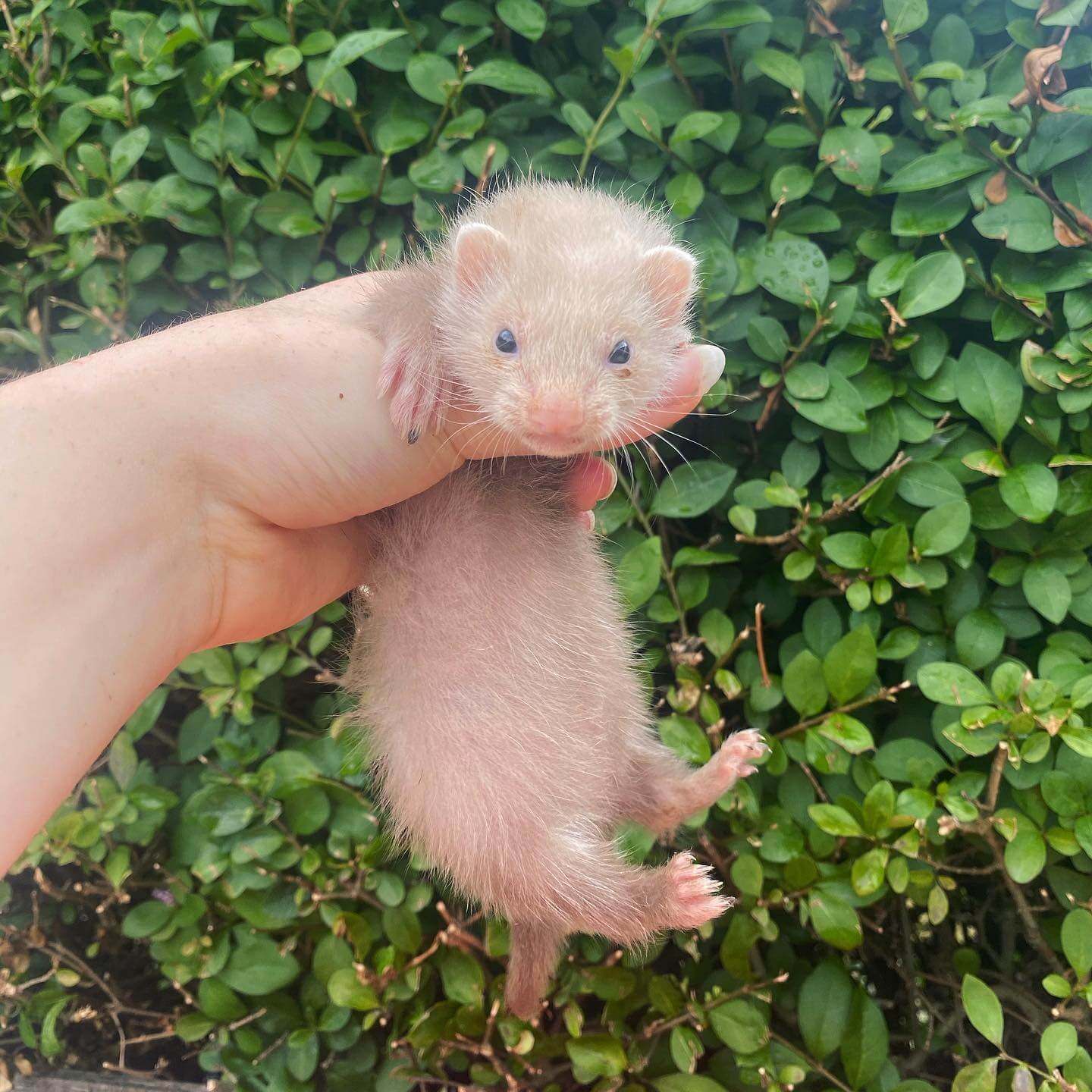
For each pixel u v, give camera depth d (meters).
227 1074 0.24
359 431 0.17
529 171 0.24
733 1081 0.22
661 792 0.21
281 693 0.25
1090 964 0.20
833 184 0.23
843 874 0.21
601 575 0.21
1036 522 0.20
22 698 0.14
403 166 0.25
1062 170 0.21
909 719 0.23
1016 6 0.22
